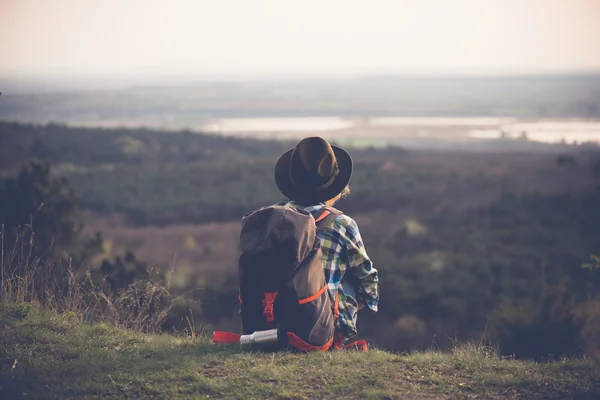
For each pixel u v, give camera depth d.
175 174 57.12
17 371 4.55
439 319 20.91
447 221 40.31
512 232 36.25
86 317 6.60
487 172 67.50
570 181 57.97
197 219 39.19
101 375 4.55
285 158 5.43
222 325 17.81
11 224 12.07
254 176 57.34
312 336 4.89
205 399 4.20
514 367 4.98
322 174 5.20
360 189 50.44
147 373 4.64
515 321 13.15
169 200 44.75
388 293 23.47
